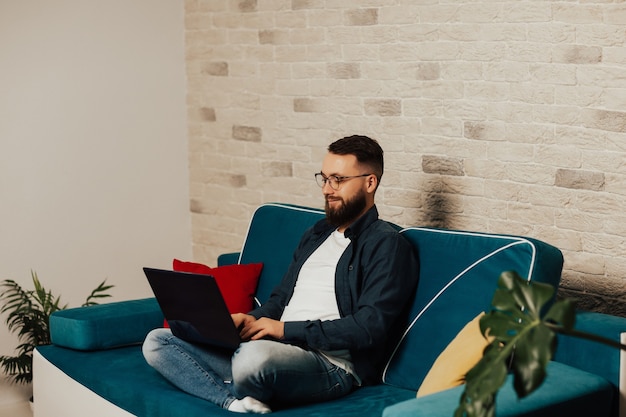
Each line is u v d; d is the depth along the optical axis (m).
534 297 1.75
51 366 3.42
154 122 4.86
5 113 4.38
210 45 4.78
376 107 4.00
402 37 3.86
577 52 3.30
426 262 3.03
